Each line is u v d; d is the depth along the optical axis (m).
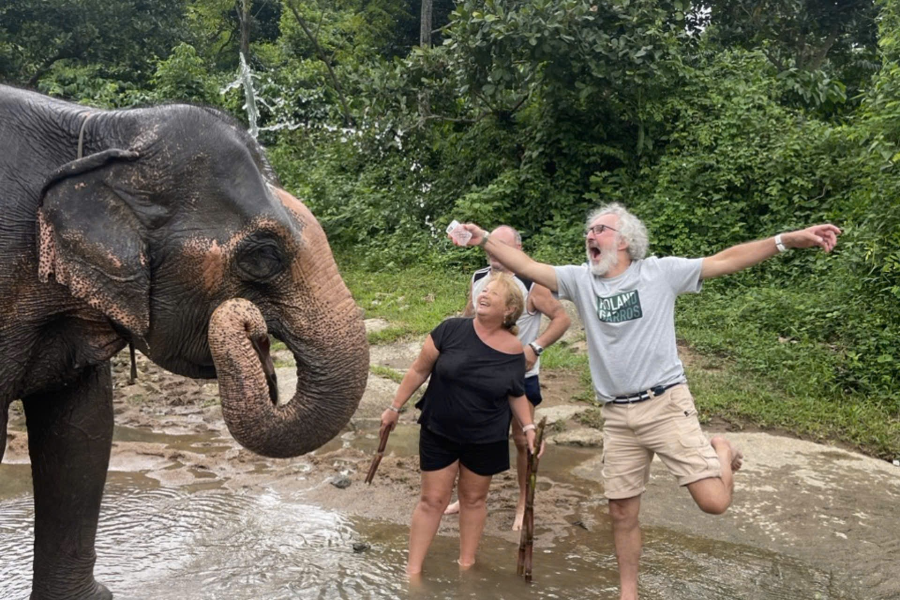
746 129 11.65
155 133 2.97
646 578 4.14
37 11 20.11
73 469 3.47
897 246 7.95
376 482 5.41
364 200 13.73
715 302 9.52
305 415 3.11
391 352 8.65
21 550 4.33
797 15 17.41
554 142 12.59
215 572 4.08
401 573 4.12
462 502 4.19
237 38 30.66
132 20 21.28
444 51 13.46
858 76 18.48
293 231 3.10
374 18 26.84
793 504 5.05
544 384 7.65
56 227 2.85
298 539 4.51
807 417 6.64
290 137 17.59
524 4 11.93
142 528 4.60
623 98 12.32
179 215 2.97
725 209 11.20
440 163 14.56
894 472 5.64
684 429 3.71
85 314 3.05
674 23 12.93
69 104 3.16
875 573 4.24
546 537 4.64
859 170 10.14
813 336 8.25
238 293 3.08
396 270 11.97
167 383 7.72
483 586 4.00
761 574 4.21
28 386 3.15
